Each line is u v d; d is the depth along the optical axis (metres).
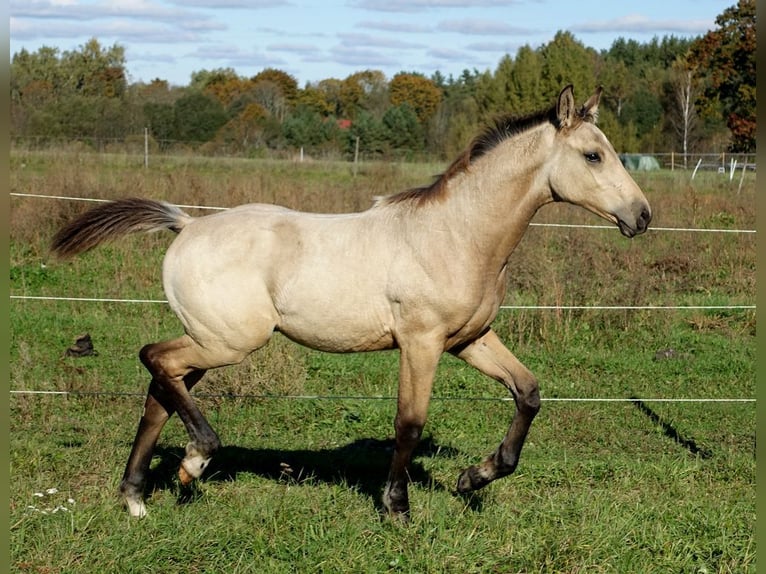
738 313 10.30
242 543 4.52
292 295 4.76
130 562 4.27
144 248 11.90
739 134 34.31
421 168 21.09
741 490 5.61
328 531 4.63
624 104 44.16
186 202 14.10
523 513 5.04
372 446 6.46
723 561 4.45
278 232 4.85
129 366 8.07
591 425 7.00
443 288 4.62
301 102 55.53
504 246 4.77
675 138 41.84
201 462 4.91
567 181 4.73
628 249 12.04
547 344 9.08
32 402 6.84
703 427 7.08
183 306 4.87
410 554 4.42
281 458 6.06
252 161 22.47
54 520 4.66
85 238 5.09
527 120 4.82
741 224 14.87
